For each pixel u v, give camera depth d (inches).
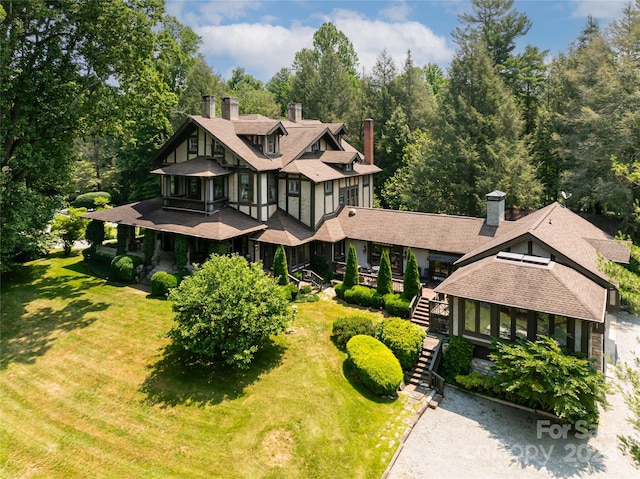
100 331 816.9
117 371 695.1
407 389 689.6
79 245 1427.2
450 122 1503.4
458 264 855.7
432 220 1100.5
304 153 1232.2
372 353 695.1
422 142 1708.9
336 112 2294.5
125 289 1023.6
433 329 823.7
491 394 667.4
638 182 572.7
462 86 1498.5
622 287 503.8
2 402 613.3
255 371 702.5
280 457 531.5
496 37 1787.6
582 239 874.8
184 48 1529.3
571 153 1299.2
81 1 884.0
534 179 1445.6
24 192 865.5
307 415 601.6
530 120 1674.5
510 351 606.2
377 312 917.2
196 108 1859.0
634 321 932.6
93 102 939.3
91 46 941.2
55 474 496.1
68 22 887.1
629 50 1304.1
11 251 990.4
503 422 613.6
